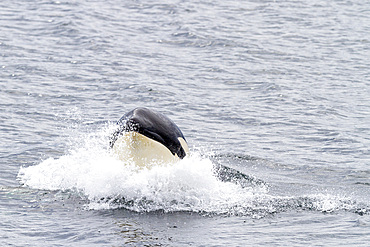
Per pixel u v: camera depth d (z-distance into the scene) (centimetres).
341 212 3238
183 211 3219
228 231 2922
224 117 5859
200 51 9194
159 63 8281
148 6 12556
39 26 10144
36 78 7069
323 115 6000
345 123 5703
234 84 7331
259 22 11556
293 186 3762
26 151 4388
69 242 2734
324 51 9475
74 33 9769
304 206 3338
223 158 4497
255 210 3259
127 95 6550
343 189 3719
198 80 7456
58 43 9125
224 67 8206
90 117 5616
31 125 5209
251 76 7756
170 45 9494
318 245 2744
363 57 9125
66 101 6191
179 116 5847
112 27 10475
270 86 7212
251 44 9731
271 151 4741
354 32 10969
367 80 7706
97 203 3312
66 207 3244
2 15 10869
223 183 3725
